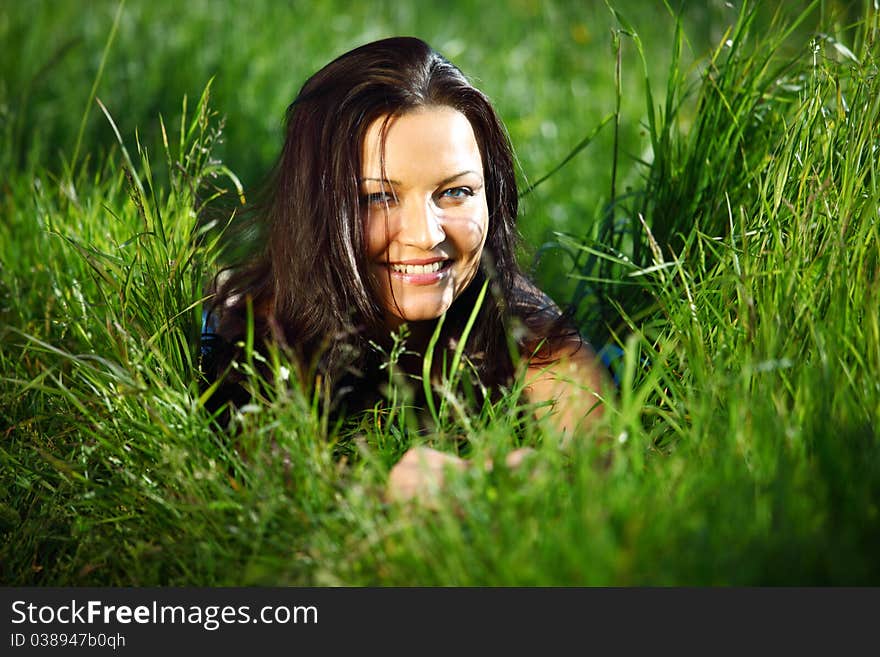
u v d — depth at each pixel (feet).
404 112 7.11
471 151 7.31
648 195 9.02
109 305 7.64
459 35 19.15
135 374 6.85
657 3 19.27
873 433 5.72
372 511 5.87
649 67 17.42
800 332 6.47
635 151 14.99
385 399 7.75
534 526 5.32
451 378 6.83
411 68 7.27
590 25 18.94
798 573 4.94
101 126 14.40
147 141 14.24
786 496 5.08
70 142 13.92
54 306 8.89
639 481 5.68
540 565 5.04
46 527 6.76
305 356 7.72
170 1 17.89
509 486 5.57
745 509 5.13
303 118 7.49
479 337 7.98
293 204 7.61
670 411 7.29
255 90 15.79
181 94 15.28
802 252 6.83
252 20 17.63
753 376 6.34
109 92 15.14
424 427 7.81
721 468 5.48
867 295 6.42
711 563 4.91
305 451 6.26
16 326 9.02
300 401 6.29
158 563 6.24
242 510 6.17
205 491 6.36
